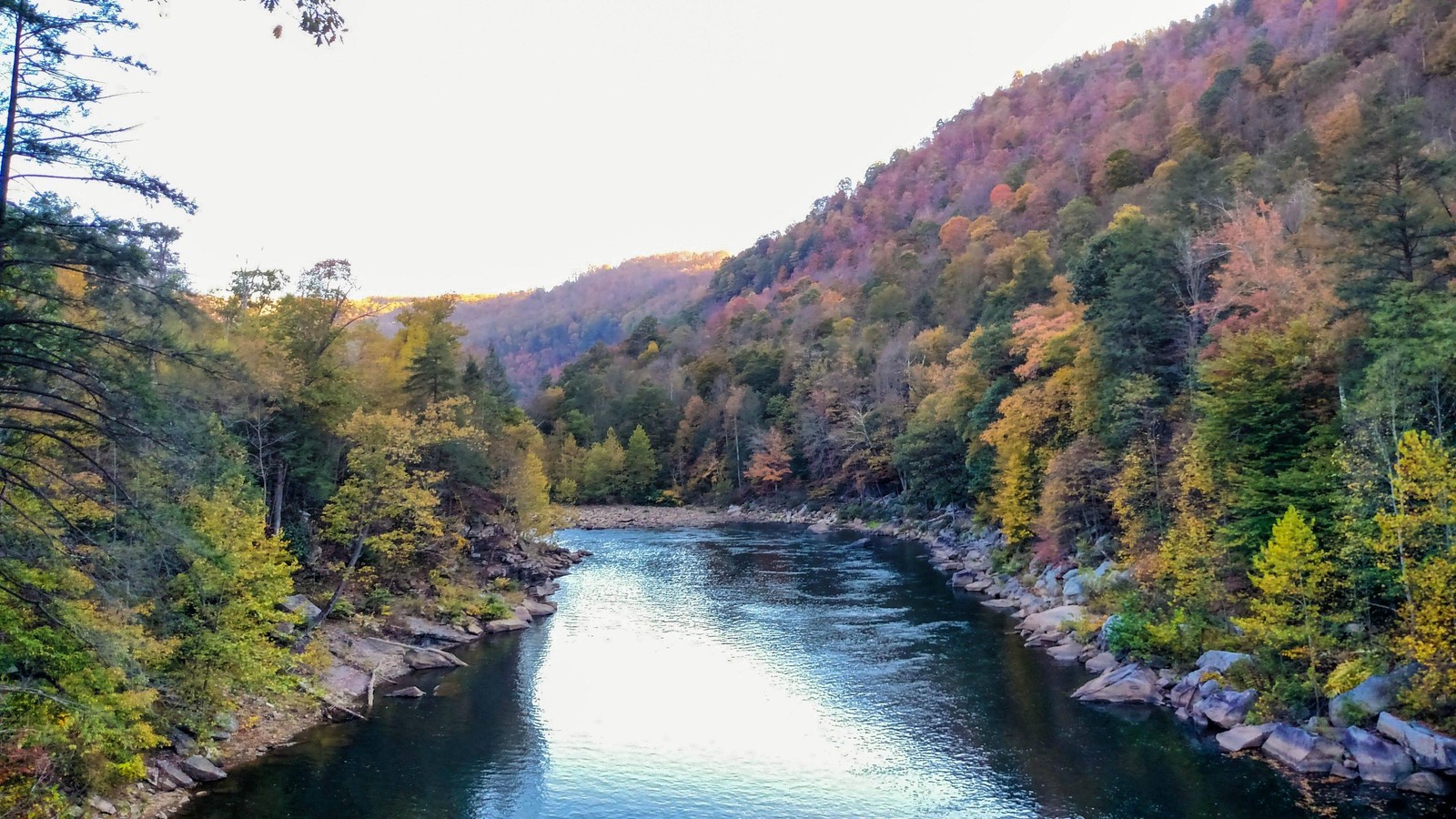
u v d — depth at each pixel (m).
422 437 40.12
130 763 21.48
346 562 43.31
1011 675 35.94
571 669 38.53
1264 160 76.56
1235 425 35.12
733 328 190.50
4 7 14.72
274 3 12.20
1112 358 50.56
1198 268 51.19
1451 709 24.12
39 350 16.09
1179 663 32.94
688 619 49.00
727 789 25.45
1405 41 92.62
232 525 27.61
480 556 55.44
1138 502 42.47
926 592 55.97
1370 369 29.06
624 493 138.38
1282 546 27.48
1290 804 22.75
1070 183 141.25
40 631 18.38
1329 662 28.09
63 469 20.20
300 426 43.69
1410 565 25.91
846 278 197.38
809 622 47.31
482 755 27.97
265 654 28.56
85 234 15.95
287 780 25.48
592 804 24.44
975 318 114.81
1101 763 26.33
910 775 26.14
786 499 123.56
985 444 70.44
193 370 18.59
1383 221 33.84
